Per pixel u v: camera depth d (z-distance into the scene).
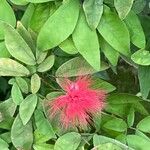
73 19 0.33
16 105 0.35
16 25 0.35
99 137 0.35
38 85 0.35
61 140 0.35
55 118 0.35
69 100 0.33
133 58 0.34
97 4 0.33
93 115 0.35
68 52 0.34
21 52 0.34
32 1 0.33
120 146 0.35
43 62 0.35
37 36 0.34
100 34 0.34
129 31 0.34
